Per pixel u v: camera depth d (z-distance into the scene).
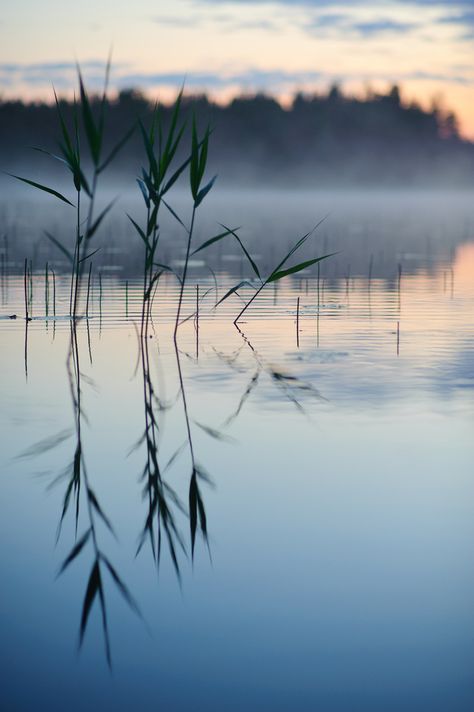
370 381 6.76
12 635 3.19
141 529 4.07
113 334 8.85
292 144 84.88
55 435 5.48
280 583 3.53
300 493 4.46
